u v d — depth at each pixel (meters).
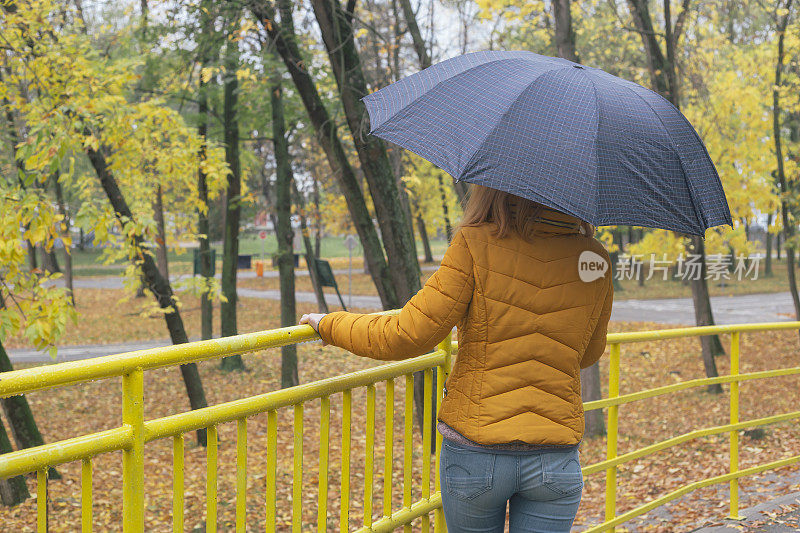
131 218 9.40
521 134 1.94
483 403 2.03
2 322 6.35
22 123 10.04
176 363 1.81
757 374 4.74
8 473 1.49
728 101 15.01
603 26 15.30
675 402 15.54
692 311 28.55
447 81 2.11
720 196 2.24
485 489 2.06
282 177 15.46
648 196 2.05
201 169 10.09
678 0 14.78
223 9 10.49
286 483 9.77
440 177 32.59
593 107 2.05
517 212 2.03
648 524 6.45
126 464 1.73
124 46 13.10
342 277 45.41
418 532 7.92
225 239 17.34
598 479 9.96
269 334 2.06
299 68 10.21
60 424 13.41
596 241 2.19
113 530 7.54
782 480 7.06
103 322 24.77
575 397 2.08
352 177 10.38
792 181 16.95
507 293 2.00
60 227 7.21
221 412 1.93
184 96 12.89
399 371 2.52
